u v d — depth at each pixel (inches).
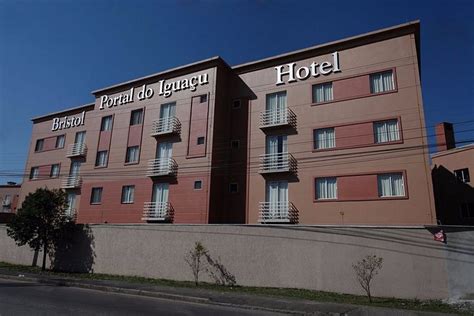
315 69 1013.8
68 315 407.8
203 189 1035.3
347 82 959.6
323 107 976.3
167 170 1104.2
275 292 650.8
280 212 954.7
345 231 681.0
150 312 454.0
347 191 894.4
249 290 675.4
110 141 1288.1
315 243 701.3
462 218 1198.3
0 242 1194.0
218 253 783.7
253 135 1059.3
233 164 1067.9
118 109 1305.4
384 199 847.7
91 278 812.6
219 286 727.1
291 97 1027.9
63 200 1023.6
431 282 604.7
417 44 952.9
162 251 857.5
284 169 968.9
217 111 1089.4
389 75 917.2
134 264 888.3
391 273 632.4
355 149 909.8
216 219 1031.6
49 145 1621.6
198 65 1150.3
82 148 1449.3
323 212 909.2
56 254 1025.5
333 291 666.8
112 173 1244.5
